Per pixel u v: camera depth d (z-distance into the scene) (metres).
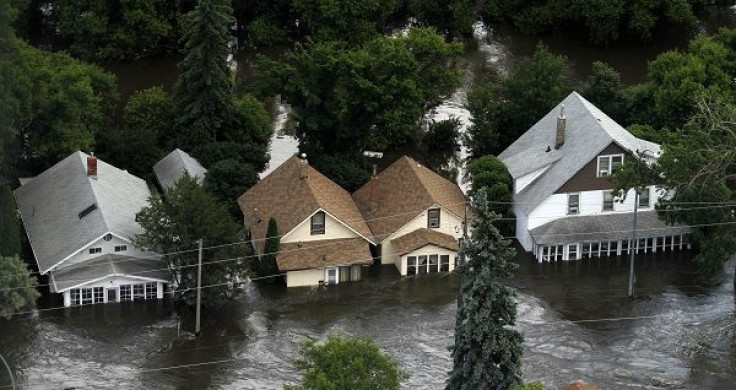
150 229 98.12
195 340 96.50
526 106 126.44
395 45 122.06
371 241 107.50
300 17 159.75
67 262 100.75
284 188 109.25
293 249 105.06
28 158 116.81
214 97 121.94
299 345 95.19
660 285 106.69
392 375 73.38
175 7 158.00
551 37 164.62
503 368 76.50
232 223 99.62
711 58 126.25
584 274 108.50
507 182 112.88
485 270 74.12
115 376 90.81
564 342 97.19
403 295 104.56
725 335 98.38
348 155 122.31
